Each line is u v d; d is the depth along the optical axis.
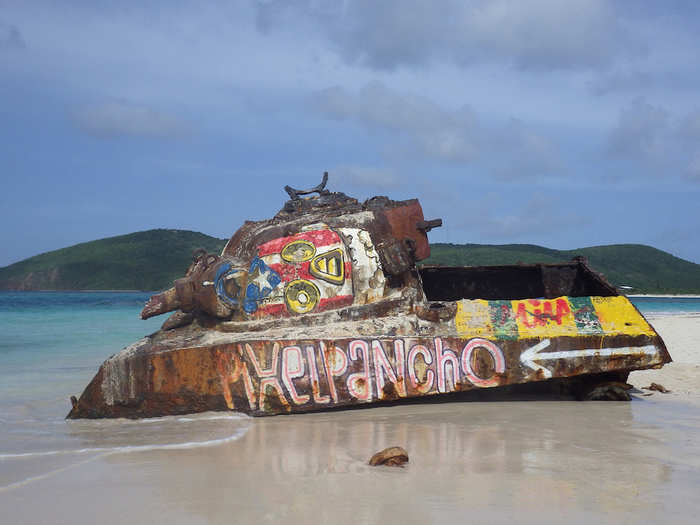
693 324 17.97
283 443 4.14
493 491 3.09
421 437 4.28
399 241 5.77
